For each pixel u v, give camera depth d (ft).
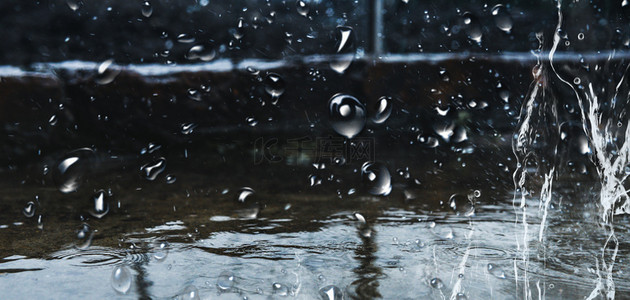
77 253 3.37
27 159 6.70
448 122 7.43
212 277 2.90
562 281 2.82
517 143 6.95
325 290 2.69
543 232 3.79
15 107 6.60
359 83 7.50
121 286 2.76
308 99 7.42
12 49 8.90
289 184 5.68
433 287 2.73
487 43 9.12
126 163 6.88
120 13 8.90
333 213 4.42
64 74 6.91
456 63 7.48
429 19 9.15
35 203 4.84
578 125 6.72
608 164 5.01
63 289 2.76
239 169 6.57
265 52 9.01
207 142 7.34
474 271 2.97
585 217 4.21
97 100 7.00
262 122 7.38
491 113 7.47
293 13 8.90
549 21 8.70
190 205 4.75
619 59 6.89
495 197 5.01
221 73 7.27
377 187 3.91
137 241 3.63
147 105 7.16
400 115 7.51
